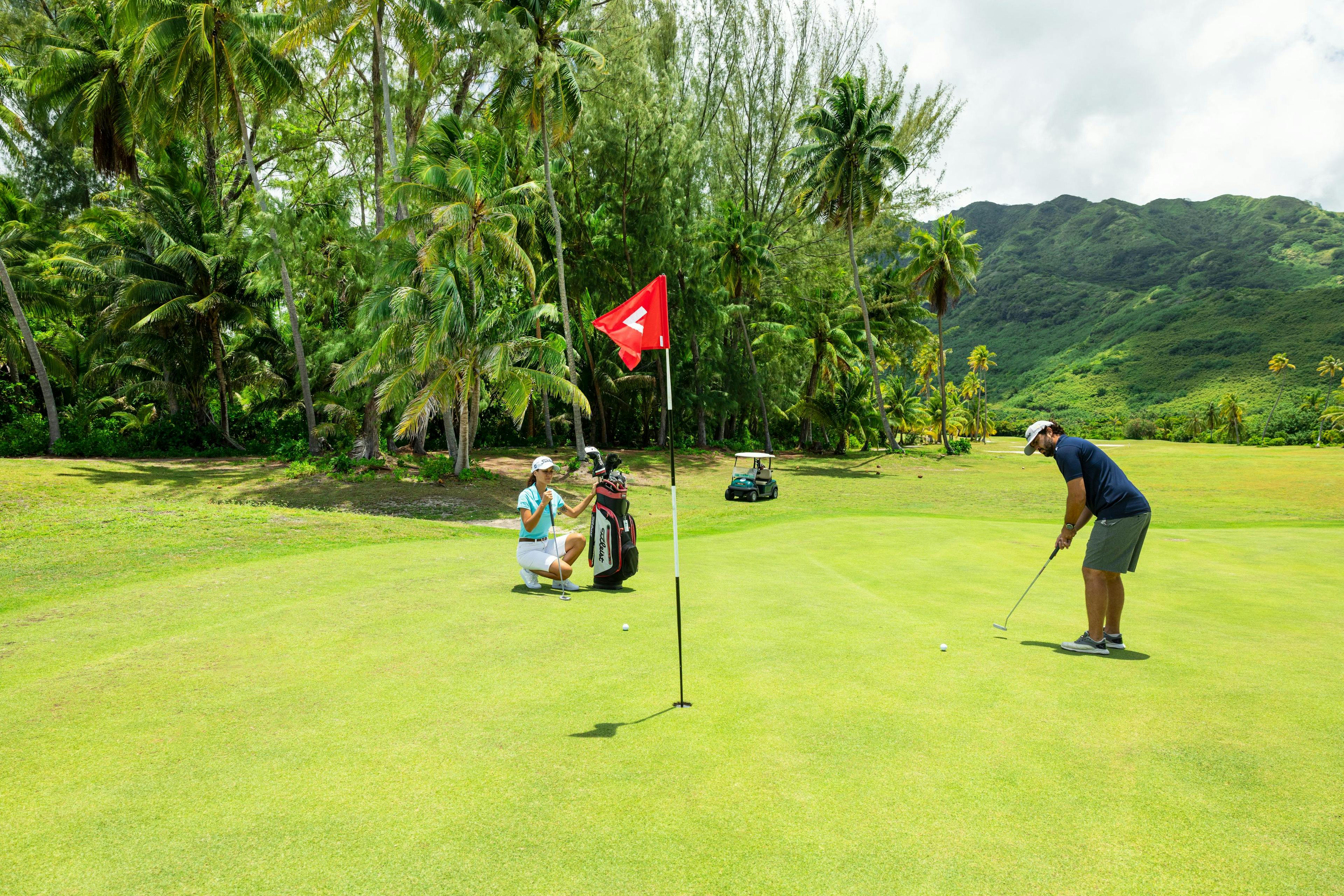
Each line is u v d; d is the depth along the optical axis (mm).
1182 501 26078
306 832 2729
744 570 9383
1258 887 2354
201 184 30750
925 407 107188
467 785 3107
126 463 25250
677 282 39969
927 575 8984
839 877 2424
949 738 3607
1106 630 5344
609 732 3705
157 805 2936
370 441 27766
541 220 36312
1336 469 40062
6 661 4992
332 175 35969
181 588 7469
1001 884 2385
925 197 50312
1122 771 3229
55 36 28078
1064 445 5422
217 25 23969
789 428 58938
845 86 42344
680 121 37250
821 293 51625
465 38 26859
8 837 2691
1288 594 7875
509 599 7051
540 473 7473
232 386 31938
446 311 22828
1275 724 3775
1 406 30344
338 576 8266
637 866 2494
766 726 3771
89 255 29188
